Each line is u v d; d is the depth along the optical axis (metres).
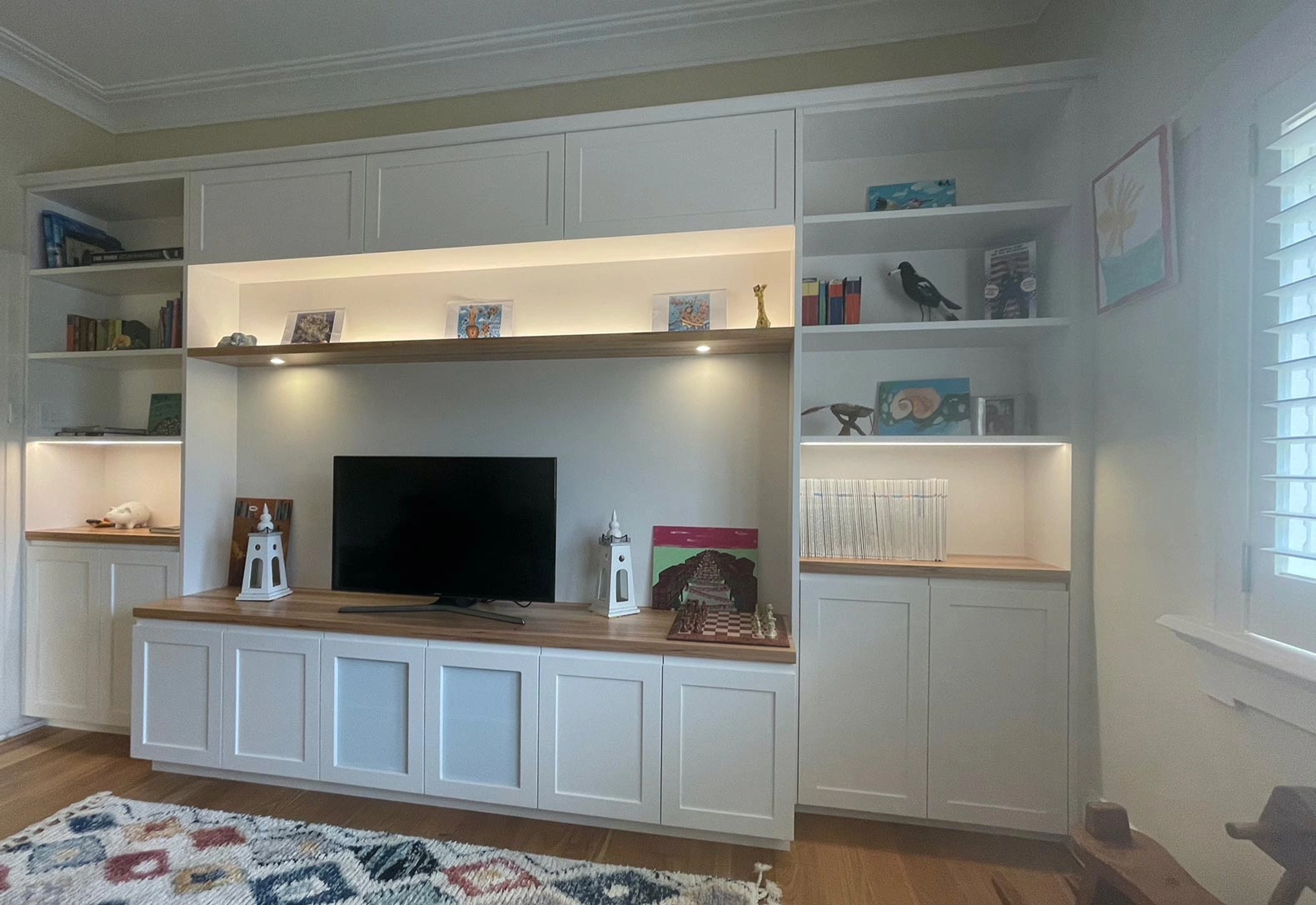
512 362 2.46
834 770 1.94
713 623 2.06
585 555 2.39
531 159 2.13
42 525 2.62
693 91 2.36
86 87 2.64
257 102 2.68
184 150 2.78
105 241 2.78
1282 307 1.14
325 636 2.08
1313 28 1.05
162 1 2.17
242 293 2.66
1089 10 1.83
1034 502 2.07
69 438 2.55
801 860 1.78
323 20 2.27
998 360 2.16
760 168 1.99
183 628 2.19
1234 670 1.23
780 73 2.30
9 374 2.53
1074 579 1.82
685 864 1.75
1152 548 1.52
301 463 2.60
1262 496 1.18
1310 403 1.05
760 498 2.29
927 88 1.88
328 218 2.28
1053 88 1.82
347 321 2.57
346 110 2.64
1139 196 1.51
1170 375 1.45
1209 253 1.31
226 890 1.60
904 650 1.91
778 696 1.80
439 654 1.99
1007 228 2.00
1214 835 1.31
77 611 2.52
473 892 1.61
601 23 2.27
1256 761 1.20
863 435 2.03
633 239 2.10
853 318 2.05
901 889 1.66
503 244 2.15
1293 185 1.10
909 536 2.04
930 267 2.19
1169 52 1.46
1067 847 1.83
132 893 1.58
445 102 2.55
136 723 2.21
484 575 2.20
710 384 2.33
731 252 2.25
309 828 1.89
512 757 1.96
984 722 1.87
